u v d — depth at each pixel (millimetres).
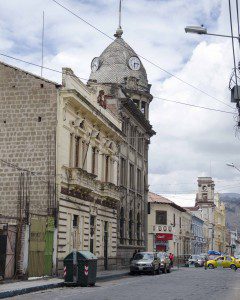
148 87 52500
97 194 37062
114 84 45094
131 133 49000
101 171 38750
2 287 20469
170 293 21172
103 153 39062
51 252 28547
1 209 29953
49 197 29453
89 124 35312
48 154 29953
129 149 47812
